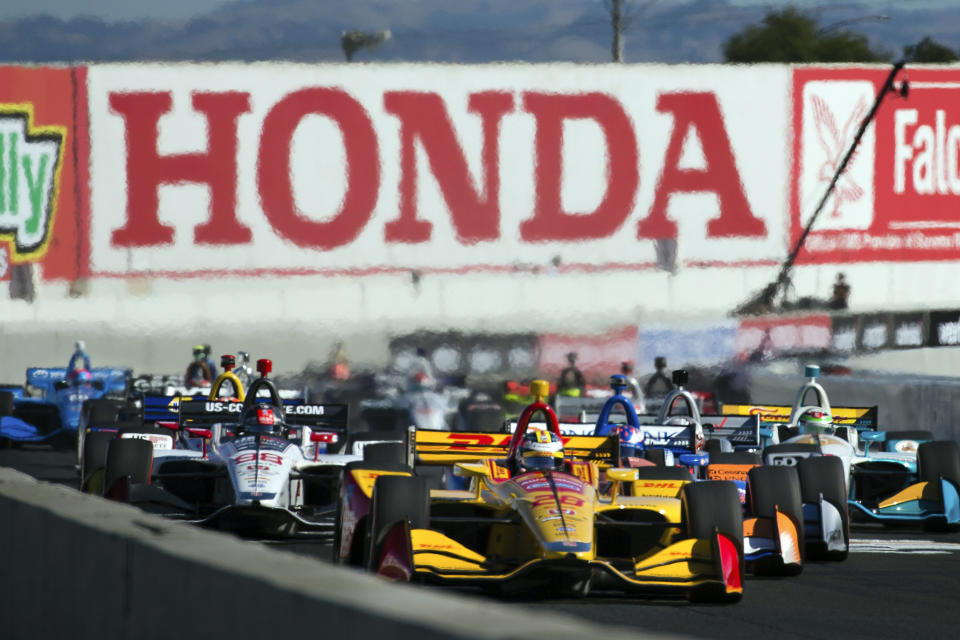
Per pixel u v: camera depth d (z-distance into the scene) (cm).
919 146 16850
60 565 2402
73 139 14925
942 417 8162
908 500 5500
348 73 15362
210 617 1883
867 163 16700
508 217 15738
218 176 15125
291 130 15250
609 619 3192
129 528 2242
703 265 16212
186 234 15100
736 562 3441
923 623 3247
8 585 2675
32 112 14862
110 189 14950
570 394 10125
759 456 4997
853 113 16612
